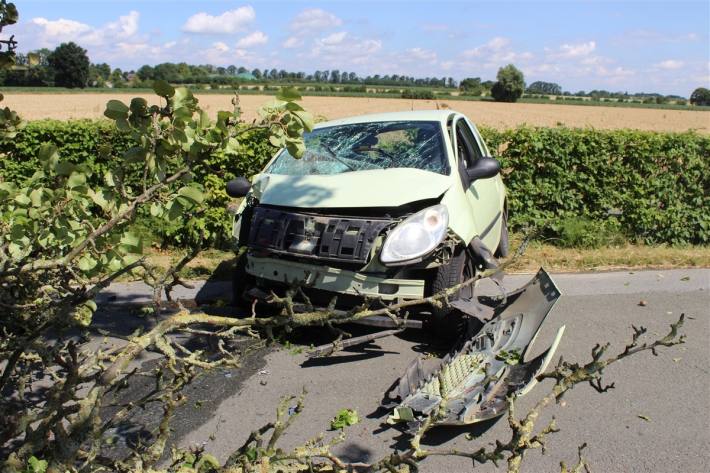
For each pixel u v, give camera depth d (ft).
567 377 7.45
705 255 28.73
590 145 30.63
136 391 14.49
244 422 13.52
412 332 18.45
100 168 27.50
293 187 18.08
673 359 17.15
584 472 11.76
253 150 27.14
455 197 17.12
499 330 15.64
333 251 16.08
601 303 22.13
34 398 13.15
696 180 30.91
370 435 13.05
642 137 30.53
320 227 16.60
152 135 7.84
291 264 16.75
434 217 16.03
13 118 9.47
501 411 12.28
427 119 20.59
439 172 18.12
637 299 22.61
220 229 27.25
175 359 7.58
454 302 15.74
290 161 20.10
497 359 14.33
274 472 7.30
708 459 12.28
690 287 24.12
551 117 161.38
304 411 14.05
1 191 9.02
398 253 15.60
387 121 21.03
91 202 8.69
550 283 15.17
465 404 12.89
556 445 12.76
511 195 31.04
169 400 7.20
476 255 16.47
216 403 14.34
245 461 7.37
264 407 14.21
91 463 6.89
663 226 30.99
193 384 15.24
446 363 15.28
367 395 14.80
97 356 8.20
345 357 16.89
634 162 30.86
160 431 7.18
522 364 13.80
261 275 17.44
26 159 27.76
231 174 26.91
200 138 8.00
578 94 362.94
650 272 26.43
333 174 18.69
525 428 7.00
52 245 9.13
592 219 31.35
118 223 8.25
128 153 7.94
